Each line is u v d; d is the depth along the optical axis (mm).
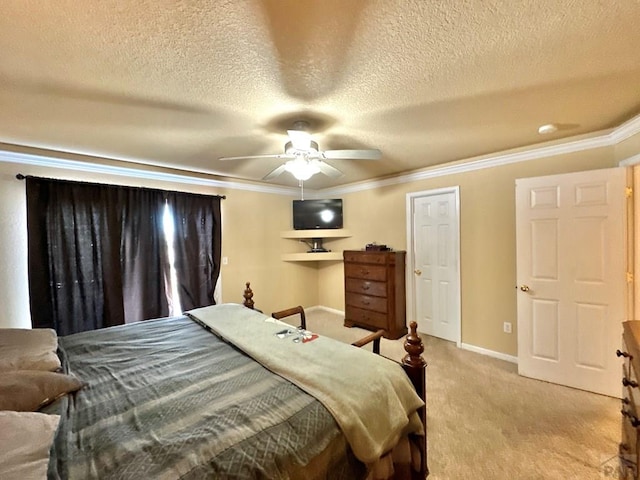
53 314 2867
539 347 2740
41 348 1726
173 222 3682
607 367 2436
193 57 1404
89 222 3080
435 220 3826
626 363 1598
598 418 2160
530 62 1482
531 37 1289
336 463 1152
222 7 1093
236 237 4379
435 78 1624
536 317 2752
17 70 1489
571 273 2572
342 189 4953
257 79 1612
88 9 1083
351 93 1780
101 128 2297
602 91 1791
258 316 2521
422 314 4016
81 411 1249
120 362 1738
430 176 3787
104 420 1183
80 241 3018
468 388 2613
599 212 2439
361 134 2520
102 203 3154
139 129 2324
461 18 1170
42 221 2826
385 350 3504
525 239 2793
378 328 4016
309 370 1527
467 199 3455
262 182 4594
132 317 3354
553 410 2271
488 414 2240
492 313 3285
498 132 2494
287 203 5031
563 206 2594
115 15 1117
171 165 3488
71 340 2098
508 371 2928
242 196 4445
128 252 3344
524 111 2072
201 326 2398
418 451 1572
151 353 1867
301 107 1965
